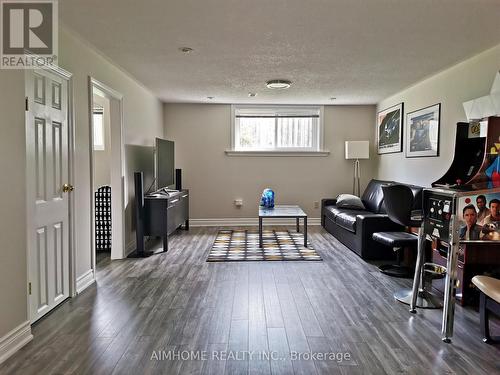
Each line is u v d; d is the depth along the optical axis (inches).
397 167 221.6
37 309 103.0
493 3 96.7
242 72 170.6
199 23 110.9
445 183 115.9
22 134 90.0
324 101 249.6
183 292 128.2
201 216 265.3
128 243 182.7
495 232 94.4
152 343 91.5
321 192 267.9
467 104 141.8
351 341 93.1
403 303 118.4
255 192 265.9
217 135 262.2
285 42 128.0
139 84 197.5
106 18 107.3
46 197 106.3
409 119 203.9
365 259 171.3
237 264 164.2
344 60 149.6
